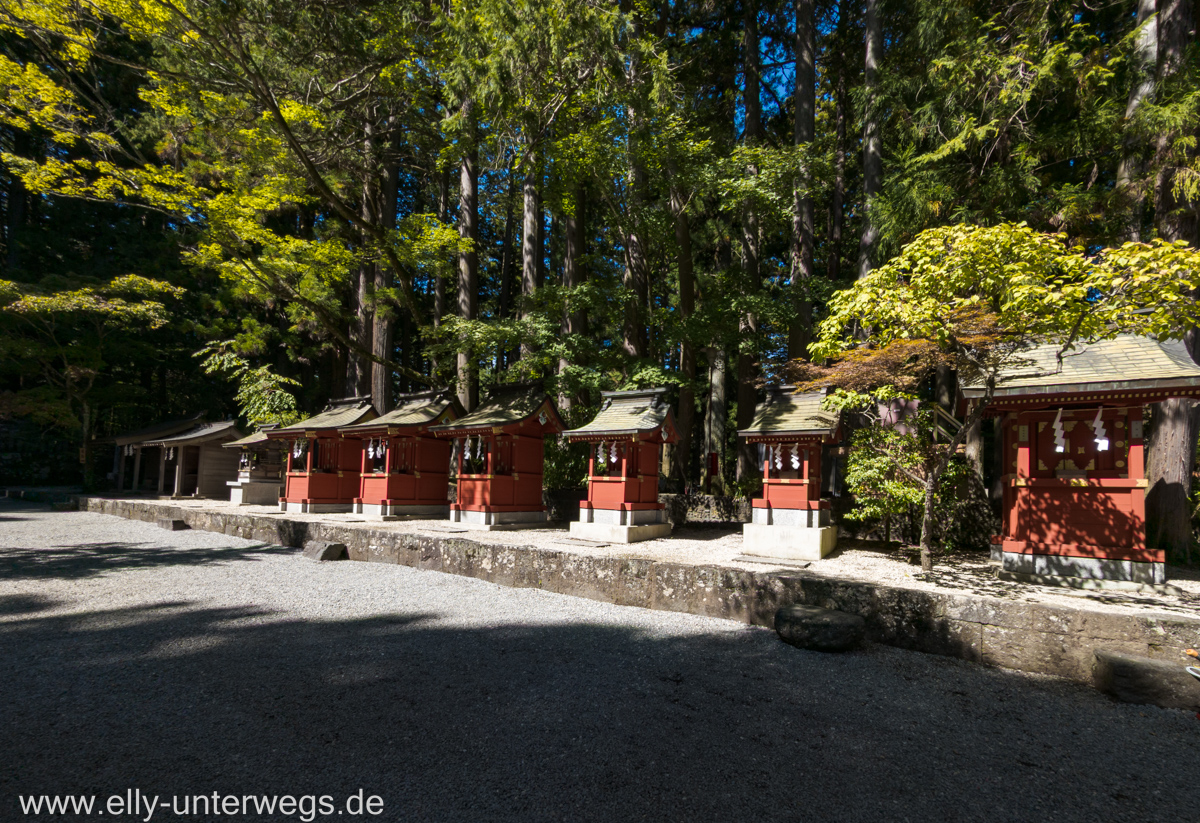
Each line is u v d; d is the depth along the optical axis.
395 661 5.09
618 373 17.28
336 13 13.62
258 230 13.96
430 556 9.29
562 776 3.27
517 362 16.52
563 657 5.31
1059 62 10.42
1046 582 7.71
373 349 21.62
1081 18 12.54
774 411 11.39
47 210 28.75
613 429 12.45
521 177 17.66
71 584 7.76
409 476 16.20
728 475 27.89
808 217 17.34
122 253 27.42
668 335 15.61
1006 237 6.23
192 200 13.76
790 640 5.81
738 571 6.75
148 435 24.89
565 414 17.97
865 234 14.20
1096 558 7.43
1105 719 4.25
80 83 20.20
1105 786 3.35
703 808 2.98
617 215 15.94
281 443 21.27
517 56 13.17
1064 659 5.09
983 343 7.26
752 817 2.91
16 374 27.23
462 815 2.86
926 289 6.97
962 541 11.29
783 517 10.55
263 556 10.33
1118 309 6.04
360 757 3.42
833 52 21.56
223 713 3.97
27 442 28.73
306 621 6.28
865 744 3.80
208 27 11.32
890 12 15.22
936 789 3.26
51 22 11.56
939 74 12.11
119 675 4.61
